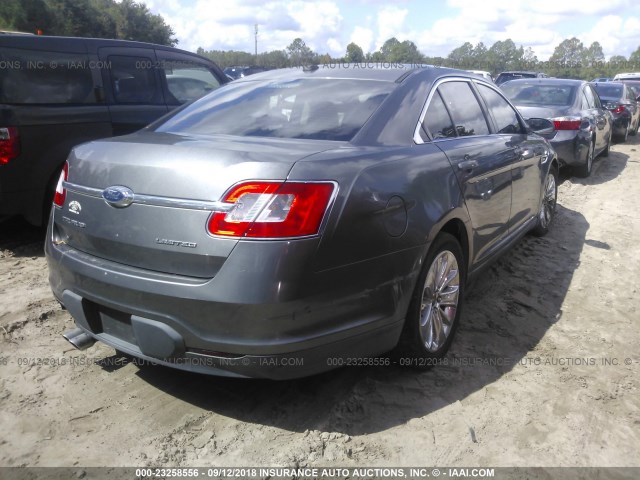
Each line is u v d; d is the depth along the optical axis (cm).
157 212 255
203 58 696
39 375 321
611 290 471
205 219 245
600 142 1073
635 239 620
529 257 545
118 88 578
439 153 332
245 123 329
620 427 288
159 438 270
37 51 515
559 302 443
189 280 248
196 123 341
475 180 360
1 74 488
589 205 777
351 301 263
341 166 263
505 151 421
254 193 241
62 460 254
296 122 320
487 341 373
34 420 281
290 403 299
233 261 240
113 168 273
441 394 309
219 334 246
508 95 984
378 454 262
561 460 264
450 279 340
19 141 493
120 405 295
